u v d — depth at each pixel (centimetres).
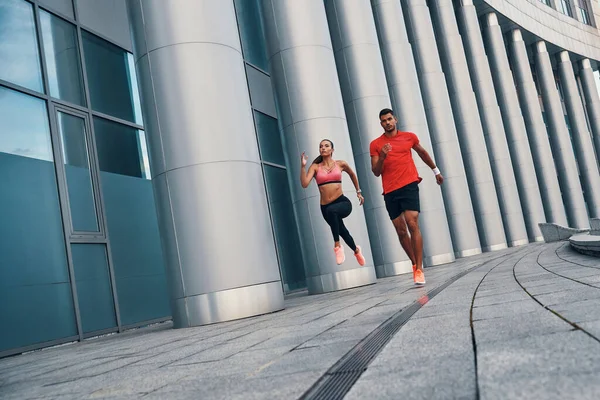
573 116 4047
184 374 335
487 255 1969
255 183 859
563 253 1185
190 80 840
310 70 1298
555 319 309
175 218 830
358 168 1653
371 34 1684
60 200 930
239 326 662
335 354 318
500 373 207
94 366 467
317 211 1258
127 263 1062
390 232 1627
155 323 1105
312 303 888
